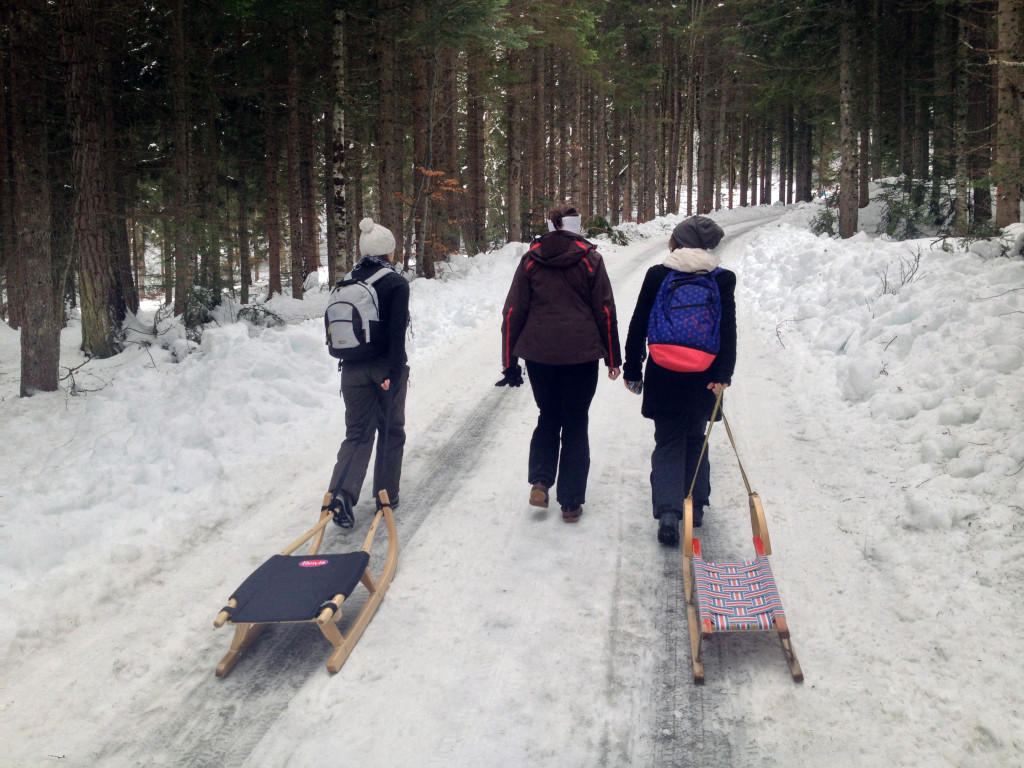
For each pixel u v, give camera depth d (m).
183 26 13.41
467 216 21.16
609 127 40.97
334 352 4.30
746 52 20.83
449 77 17.83
